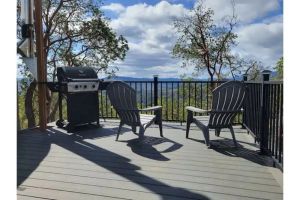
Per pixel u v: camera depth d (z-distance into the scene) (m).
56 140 4.62
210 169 3.21
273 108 3.45
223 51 14.01
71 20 11.85
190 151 3.94
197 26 13.95
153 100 6.45
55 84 5.30
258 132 4.12
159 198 2.48
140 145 4.25
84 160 3.55
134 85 6.52
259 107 4.04
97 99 5.70
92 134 5.07
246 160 3.54
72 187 2.71
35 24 5.34
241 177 2.96
